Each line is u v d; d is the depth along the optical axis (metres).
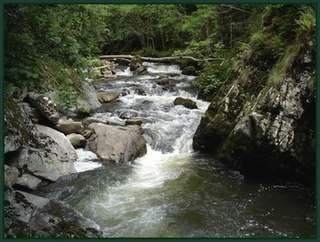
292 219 5.66
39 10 5.20
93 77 11.38
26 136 6.63
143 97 13.27
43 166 6.61
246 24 14.21
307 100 6.17
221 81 12.52
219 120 8.05
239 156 7.30
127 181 6.96
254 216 5.75
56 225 4.70
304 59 6.20
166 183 6.90
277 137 6.39
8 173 5.80
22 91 7.63
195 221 5.59
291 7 7.33
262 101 6.71
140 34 27.14
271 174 7.09
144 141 8.60
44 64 7.59
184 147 8.71
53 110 8.05
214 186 6.79
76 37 8.25
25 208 4.82
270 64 7.41
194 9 20.27
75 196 6.31
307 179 6.69
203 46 15.88
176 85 15.13
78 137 8.34
